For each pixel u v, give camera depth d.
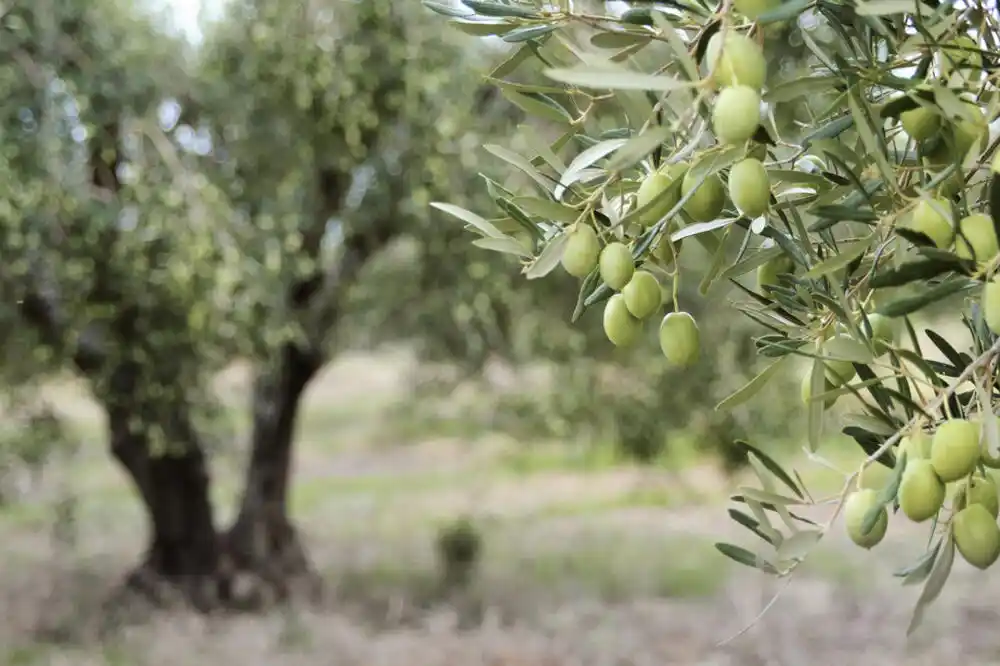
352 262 5.75
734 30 0.68
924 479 0.71
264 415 6.46
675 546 7.95
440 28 4.98
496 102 5.23
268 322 4.43
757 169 0.73
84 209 4.16
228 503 9.19
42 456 5.49
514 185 4.81
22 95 4.07
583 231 0.81
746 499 0.84
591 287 0.87
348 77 4.71
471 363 7.11
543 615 5.97
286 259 4.70
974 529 0.74
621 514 9.39
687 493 9.81
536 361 6.97
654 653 5.20
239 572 6.23
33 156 4.05
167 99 4.76
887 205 0.78
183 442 5.33
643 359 6.50
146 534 8.56
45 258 4.30
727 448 7.35
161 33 5.14
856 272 0.95
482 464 12.49
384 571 7.25
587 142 0.93
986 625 5.38
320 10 4.70
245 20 4.81
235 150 5.02
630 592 6.53
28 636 5.52
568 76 0.64
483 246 0.86
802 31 0.83
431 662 5.12
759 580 6.66
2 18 4.07
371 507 10.20
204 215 4.25
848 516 0.78
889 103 0.70
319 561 7.64
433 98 4.88
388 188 5.25
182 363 4.70
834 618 5.65
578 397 6.85
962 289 0.67
